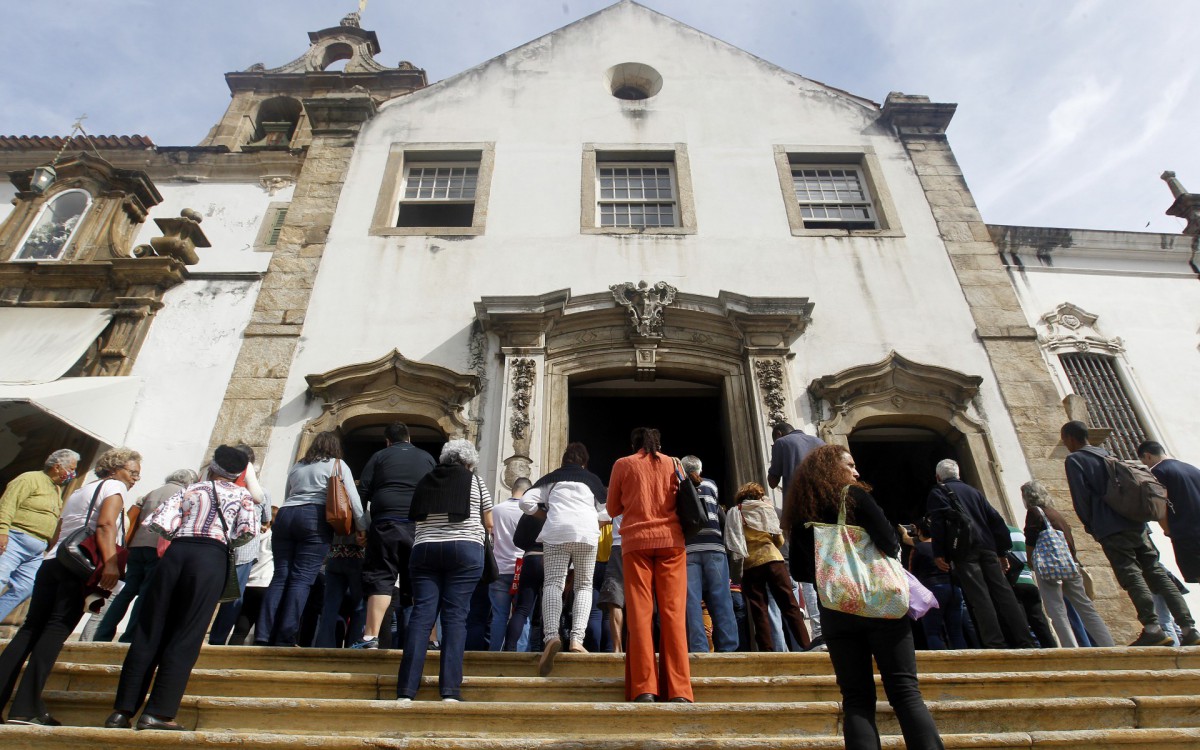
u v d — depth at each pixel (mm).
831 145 10969
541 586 5449
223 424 8430
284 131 12875
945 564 5578
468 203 10422
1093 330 9727
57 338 8961
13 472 8422
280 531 5309
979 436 8367
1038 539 5938
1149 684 4402
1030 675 4395
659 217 10367
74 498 4418
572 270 9602
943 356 8992
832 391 8492
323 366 8836
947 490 5637
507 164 10656
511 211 10133
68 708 3990
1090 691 4398
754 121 11203
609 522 5512
